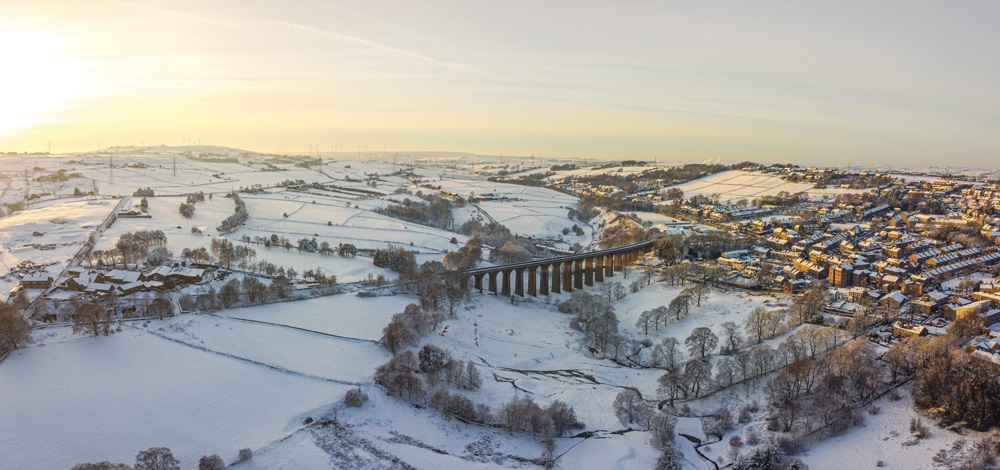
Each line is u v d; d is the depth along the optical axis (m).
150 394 192.12
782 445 174.88
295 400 194.38
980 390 175.12
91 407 183.88
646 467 176.00
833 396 194.75
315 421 183.75
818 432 181.62
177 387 196.75
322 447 173.38
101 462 153.75
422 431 188.25
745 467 166.50
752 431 187.50
